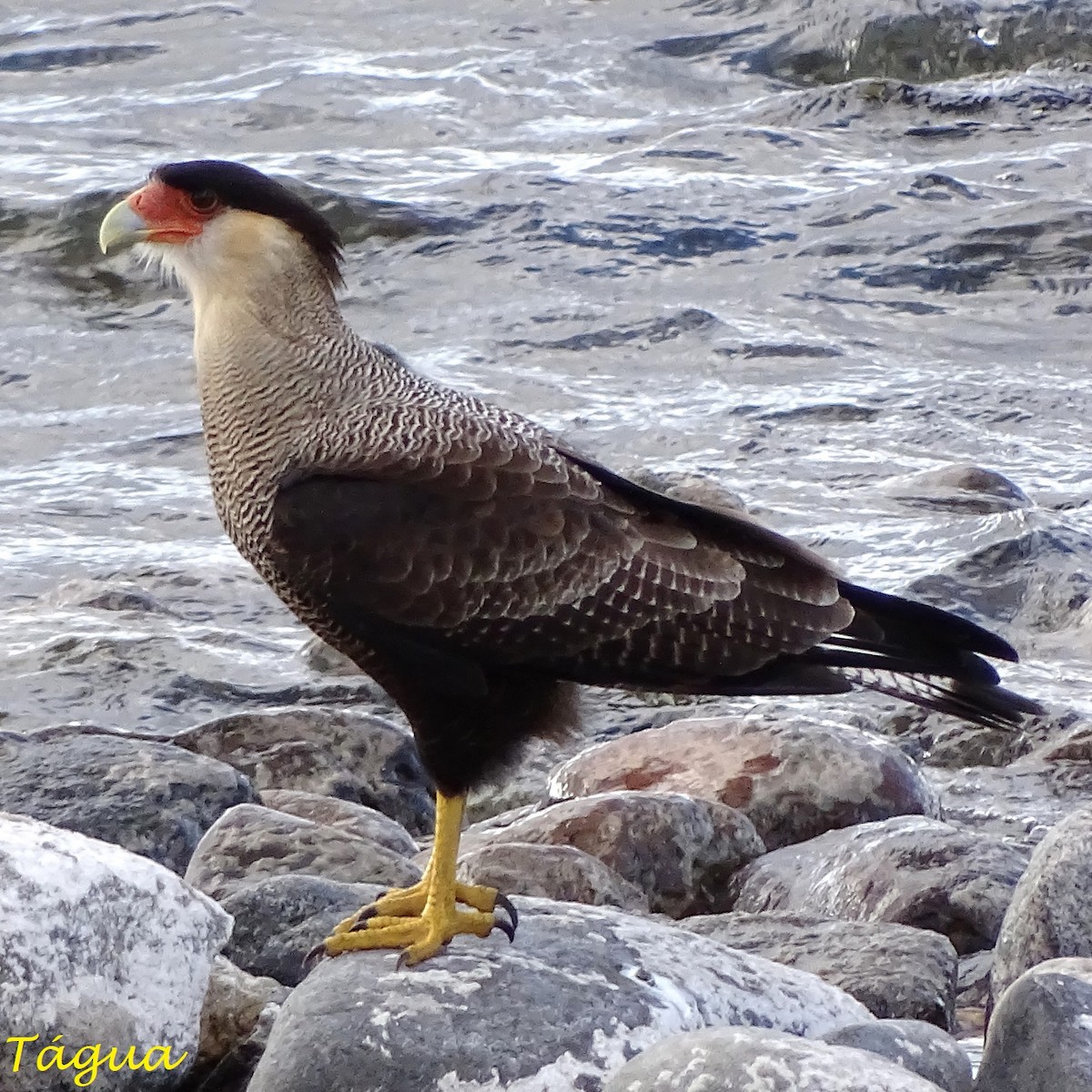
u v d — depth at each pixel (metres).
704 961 9.06
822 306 30.19
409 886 10.54
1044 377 27.56
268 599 19.92
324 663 17.67
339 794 13.80
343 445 10.03
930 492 22.42
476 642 9.88
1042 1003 7.92
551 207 32.97
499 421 10.15
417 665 9.95
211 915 8.84
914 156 36.81
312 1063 8.12
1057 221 32.22
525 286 30.77
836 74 41.41
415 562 9.80
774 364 27.95
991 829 13.50
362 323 29.91
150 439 25.59
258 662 17.80
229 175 10.40
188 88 40.03
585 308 29.80
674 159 35.91
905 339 29.23
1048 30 41.06
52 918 8.36
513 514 9.84
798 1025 8.95
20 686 17.02
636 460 24.38
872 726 15.90
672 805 12.26
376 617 9.90
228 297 10.41
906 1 41.38
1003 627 18.73
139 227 10.45
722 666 10.09
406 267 31.38
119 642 17.75
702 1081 7.27
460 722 10.09
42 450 25.44
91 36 43.09
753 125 37.84
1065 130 37.72
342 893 10.09
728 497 20.02
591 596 9.88
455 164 35.72
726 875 12.27
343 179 34.03
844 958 10.21
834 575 10.25
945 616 10.06
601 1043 8.33
